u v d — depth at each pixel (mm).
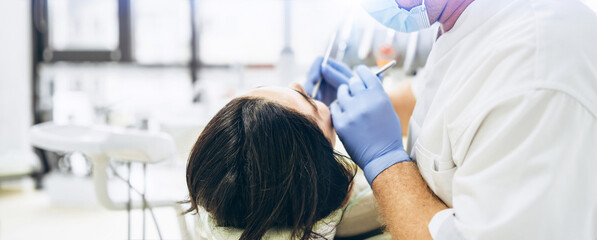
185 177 588
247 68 3051
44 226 2266
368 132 587
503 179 400
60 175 2693
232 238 513
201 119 1565
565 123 390
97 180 823
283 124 491
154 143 739
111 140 732
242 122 499
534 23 435
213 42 3137
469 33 536
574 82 398
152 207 880
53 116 3002
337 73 771
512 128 402
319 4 2846
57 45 3131
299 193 483
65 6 3105
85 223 2299
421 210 490
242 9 3072
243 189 482
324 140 534
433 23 572
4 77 2971
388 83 1217
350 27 1267
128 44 3080
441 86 546
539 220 373
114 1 3061
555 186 377
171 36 3145
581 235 376
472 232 404
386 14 583
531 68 410
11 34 2975
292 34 2943
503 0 505
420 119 639
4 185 2947
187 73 3127
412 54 1223
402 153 574
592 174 388
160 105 2111
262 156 475
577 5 462
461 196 448
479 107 439
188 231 801
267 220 479
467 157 454
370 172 561
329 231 560
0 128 2982
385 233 660
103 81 3100
